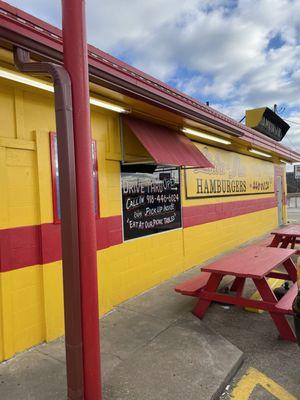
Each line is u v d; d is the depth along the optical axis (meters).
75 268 2.42
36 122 3.79
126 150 5.13
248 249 5.66
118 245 5.07
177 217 6.66
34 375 3.10
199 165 5.70
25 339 3.62
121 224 5.15
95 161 4.59
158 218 6.07
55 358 3.43
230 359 3.35
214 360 3.33
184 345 3.66
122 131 5.06
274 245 7.61
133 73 4.05
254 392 2.96
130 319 4.41
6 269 3.43
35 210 3.76
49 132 3.89
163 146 5.21
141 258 5.56
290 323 4.46
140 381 2.99
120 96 4.28
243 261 4.68
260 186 12.10
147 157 5.41
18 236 3.58
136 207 5.49
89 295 2.47
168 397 2.77
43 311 3.80
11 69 3.18
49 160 3.89
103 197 4.70
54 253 3.91
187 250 7.00
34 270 3.73
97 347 2.53
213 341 3.76
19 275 3.58
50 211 3.88
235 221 9.73
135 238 5.45
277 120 15.21
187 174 7.12
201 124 6.12
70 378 2.46
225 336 4.08
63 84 2.36
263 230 12.32
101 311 4.57
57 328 3.94
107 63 3.63
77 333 2.44
